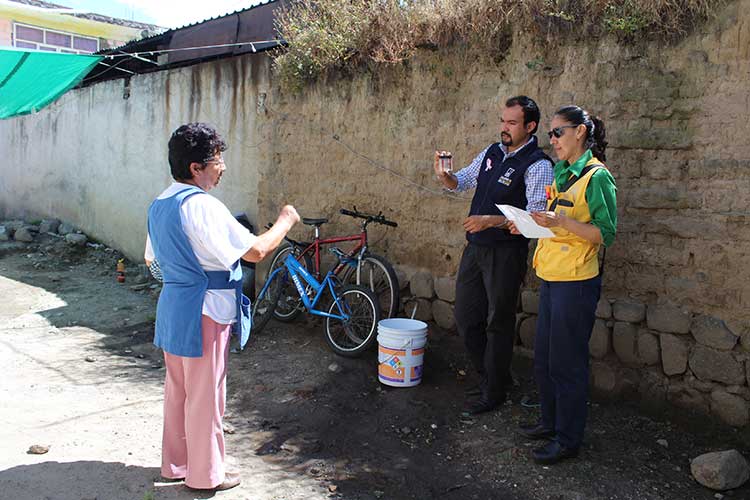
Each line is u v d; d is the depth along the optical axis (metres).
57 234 11.11
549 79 4.57
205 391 3.23
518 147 4.12
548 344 3.69
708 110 3.83
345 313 5.57
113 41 19.94
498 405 4.35
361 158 5.94
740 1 3.67
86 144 10.59
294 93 6.49
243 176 7.33
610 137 4.23
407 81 5.50
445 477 3.59
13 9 17.64
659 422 4.05
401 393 4.64
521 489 3.43
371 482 3.54
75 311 7.27
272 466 3.72
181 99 8.30
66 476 3.48
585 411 3.59
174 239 3.04
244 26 7.93
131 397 4.73
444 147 5.30
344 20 5.97
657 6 3.91
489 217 3.94
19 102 9.92
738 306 3.77
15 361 5.54
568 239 3.46
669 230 4.02
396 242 5.71
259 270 6.97
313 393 4.75
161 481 3.46
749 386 3.74
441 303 5.39
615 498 3.31
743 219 3.73
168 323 3.13
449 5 5.08
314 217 6.41
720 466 3.35
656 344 4.11
